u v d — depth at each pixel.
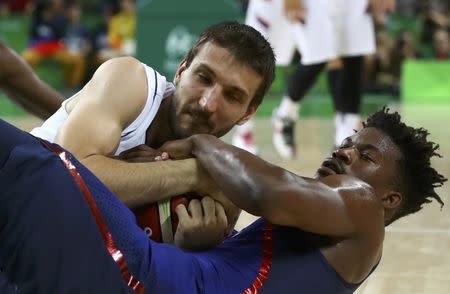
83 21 19.66
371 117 3.90
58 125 3.93
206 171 3.66
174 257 3.42
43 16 18.27
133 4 18.19
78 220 3.23
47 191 3.21
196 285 3.41
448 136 11.51
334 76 9.17
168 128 3.87
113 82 3.74
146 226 3.68
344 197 3.44
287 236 3.58
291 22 8.97
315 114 15.16
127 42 17.98
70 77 18.11
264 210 3.38
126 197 3.56
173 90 3.90
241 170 3.44
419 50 19.00
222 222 3.66
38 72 18.17
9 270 3.24
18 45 19.39
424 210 6.87
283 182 3.37
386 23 18.61
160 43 13.30
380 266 5.29
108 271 3.26
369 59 17.53
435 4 19.58
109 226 3.31
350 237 3.48
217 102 3.70
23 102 5.15
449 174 8.27
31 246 3.18
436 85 17.45
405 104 16.69
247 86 3.74
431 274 5.13
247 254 3.56
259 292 3.46
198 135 3.70
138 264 3.33
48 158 3.26
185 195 3.71
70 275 3.20
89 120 3.62
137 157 3.75
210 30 3.81
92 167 3.52
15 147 3.24
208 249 3.64
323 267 3.50
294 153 9.45
